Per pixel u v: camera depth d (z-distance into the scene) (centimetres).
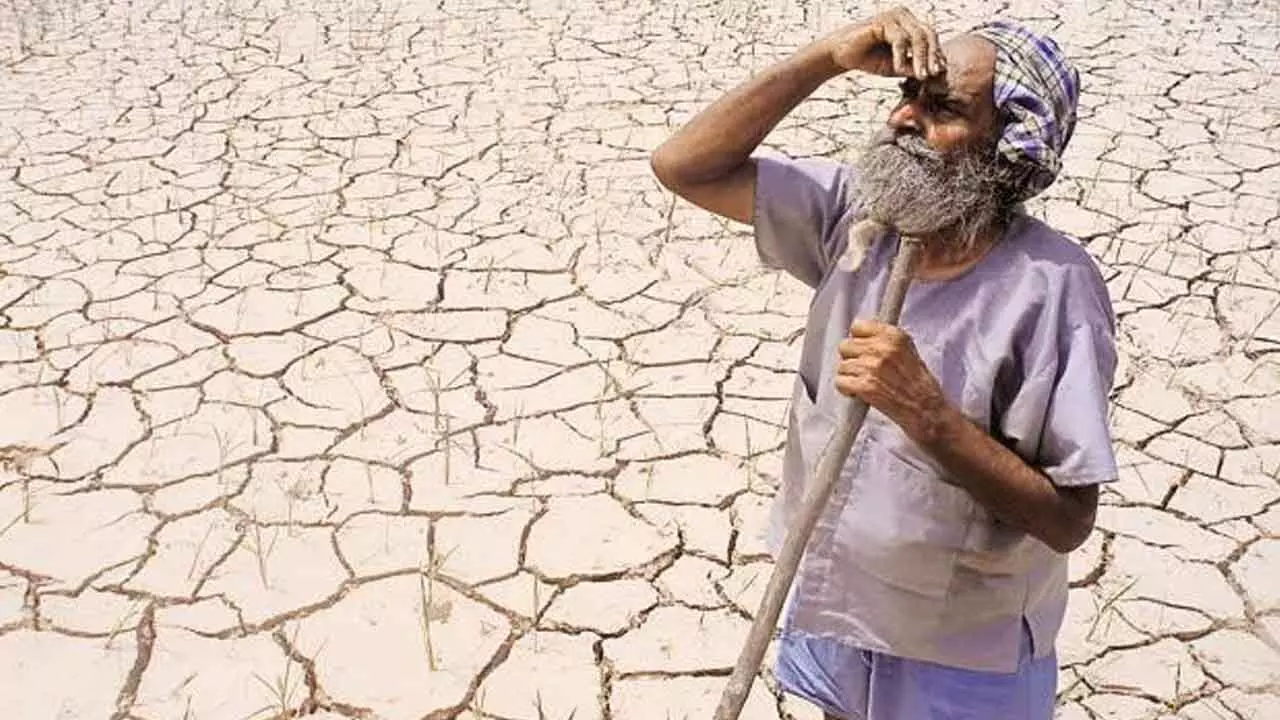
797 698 303
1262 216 577
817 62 190
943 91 169
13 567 346
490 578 346
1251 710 303
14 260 532
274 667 314
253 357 454
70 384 436
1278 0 938
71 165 636
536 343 466
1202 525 369
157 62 804
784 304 495
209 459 395
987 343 174
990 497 169
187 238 552
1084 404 167
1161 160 639
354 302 495
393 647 321
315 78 769
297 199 593
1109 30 860
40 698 304
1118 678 312
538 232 555
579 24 880
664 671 315
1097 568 350
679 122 690
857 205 184
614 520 369
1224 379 446
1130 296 505
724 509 375
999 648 191
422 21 893
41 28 877
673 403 429
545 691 309
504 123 690
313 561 350
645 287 507
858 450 189
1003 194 170
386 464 393
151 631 325
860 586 193
